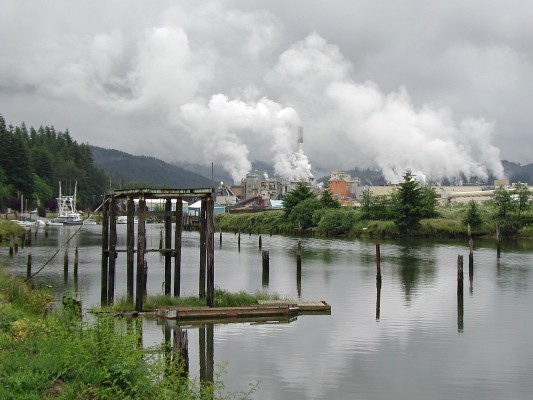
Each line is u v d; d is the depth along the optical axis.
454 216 106.25
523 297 37.25
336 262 59.44
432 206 109.25
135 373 13.80
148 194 29.38
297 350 23.72
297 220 121.62
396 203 105.50
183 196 30.30
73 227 140.75
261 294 34.09
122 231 129.38
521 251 72.19
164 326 27.19
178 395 14.06
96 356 13.83
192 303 30.27
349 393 18.78
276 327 27.88
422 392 18.94
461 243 86.44
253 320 29.36
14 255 63.44
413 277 47.31
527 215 98.38
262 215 138.62
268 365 21.64
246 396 17.59
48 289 35.75
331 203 124.75
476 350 24.05
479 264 57.38
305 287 41.53
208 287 29.91
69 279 43.56
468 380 20.27
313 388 19.17
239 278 46.81
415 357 22.91
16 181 149.75
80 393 12.60
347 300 35.94
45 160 185.25
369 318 30.25
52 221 149.12
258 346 24.31
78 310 21.78
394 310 32.53
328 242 91.19
